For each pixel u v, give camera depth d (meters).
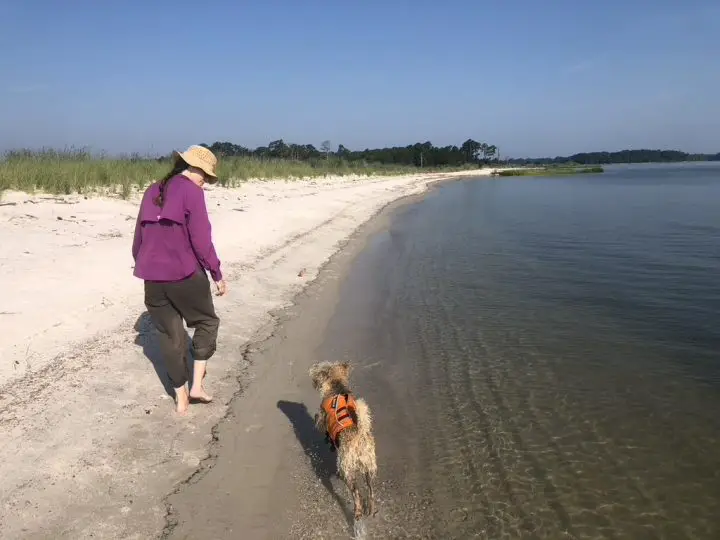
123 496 3.96
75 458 4.25
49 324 6.22
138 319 6.88
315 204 21.31
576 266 12.37
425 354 7.21
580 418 5.55
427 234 17.70
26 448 4.25
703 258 12.92
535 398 5.98
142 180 15.59
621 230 17.94
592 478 4.61
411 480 4.55
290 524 3.95
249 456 4.70
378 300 9.69
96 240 9.76
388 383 6.36
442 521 4.09
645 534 3.99
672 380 6.38
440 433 5.28
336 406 4.18
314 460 4.75
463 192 40.94
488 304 9.45
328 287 10.34
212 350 5.33
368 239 16.45
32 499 3.76
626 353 7.19
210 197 17.47
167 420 5.03
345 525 3.99
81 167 15.19
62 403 4.90
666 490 4.46
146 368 5.83
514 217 22.52
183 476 4.30
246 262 10.92
